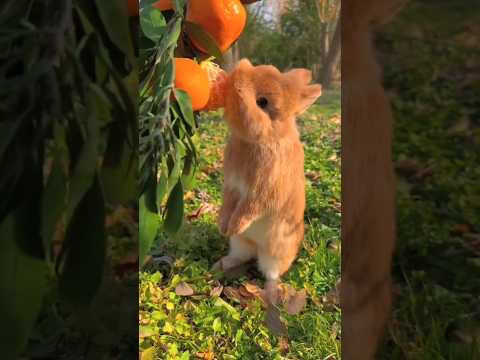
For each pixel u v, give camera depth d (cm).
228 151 138
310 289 140
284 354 128
